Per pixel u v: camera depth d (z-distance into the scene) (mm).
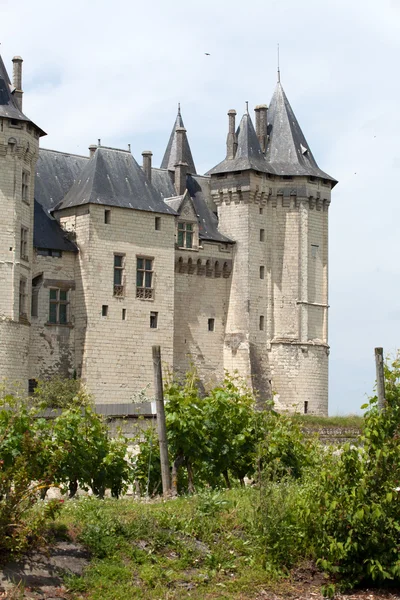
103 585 27922
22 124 70688
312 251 86438
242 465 40281
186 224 83188
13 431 34188
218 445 39500
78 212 76750
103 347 75875
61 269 75938
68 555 28656
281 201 86250
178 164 86500
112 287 76625
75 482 37312
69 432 36125
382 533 30609
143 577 28750
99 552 29141
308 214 86250
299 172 85750
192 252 83062
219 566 30062
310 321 85750
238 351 84062
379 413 32281
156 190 82250
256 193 85062
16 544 27562
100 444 37562
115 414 65938
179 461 38500
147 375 77875
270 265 85875
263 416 41312
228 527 31594
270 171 85688
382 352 33125
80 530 29625
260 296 85125
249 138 86312
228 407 40156
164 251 79625
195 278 83688
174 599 27984
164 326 79188
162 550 30109
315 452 41500
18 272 70062
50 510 28172
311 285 86125
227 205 86000
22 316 71000
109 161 79062
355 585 30609
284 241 86000
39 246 74812
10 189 70062
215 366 84375
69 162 82438
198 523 31359
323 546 30844
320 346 86000
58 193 79938
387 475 31078
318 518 31000
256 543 30953
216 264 84562
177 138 87750
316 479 32281
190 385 41438
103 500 33438
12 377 69125
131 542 30000
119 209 77375
